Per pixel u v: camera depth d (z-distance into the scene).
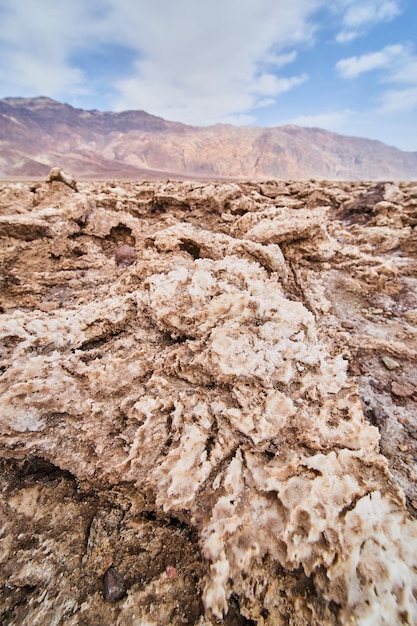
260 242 6.54
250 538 2.19
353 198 12.27
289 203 11.18
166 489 2.51
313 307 5.66
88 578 2.26
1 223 6.25
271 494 2.36
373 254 8.27
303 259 7.09
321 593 2.00
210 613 2.00
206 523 2.33
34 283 5.79
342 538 2.09
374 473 2.51
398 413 3.56
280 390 2.91
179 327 3.56
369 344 4.71
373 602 1.89
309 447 2.58
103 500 2.73
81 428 2.99
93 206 7.80
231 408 2.75
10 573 2.27
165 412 2.92
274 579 2.09
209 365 3.01
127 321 4.04
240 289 4.02
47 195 8.55
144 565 2.32
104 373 3.24
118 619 2.04
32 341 3.50
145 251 5.55
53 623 2.03
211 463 2.55
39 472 2.93
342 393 3.05
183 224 6.80
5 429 2.85
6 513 2.61
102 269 6.59
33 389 3.00
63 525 2.57
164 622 2.02
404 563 2.02
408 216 9.61
